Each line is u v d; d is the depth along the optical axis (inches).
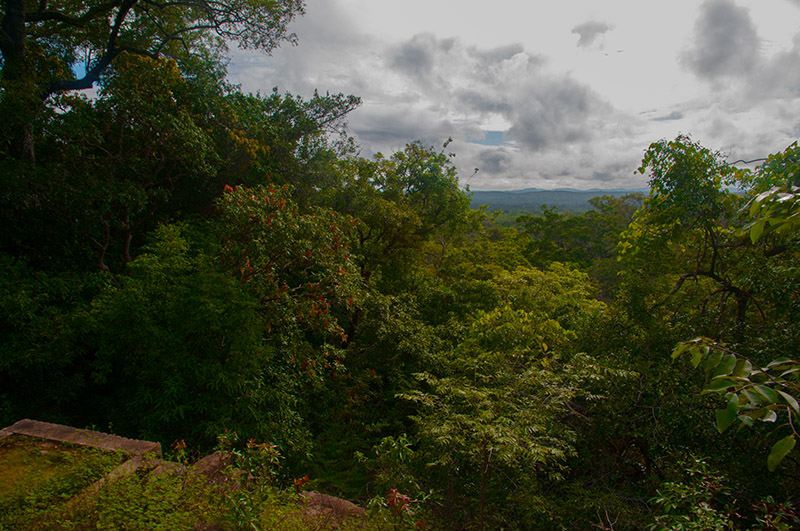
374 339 458.9
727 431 219.8
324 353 340.2
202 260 275.3
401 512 138.9
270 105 580.1
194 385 261.9
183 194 445.4
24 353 230.1
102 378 250.8
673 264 352.2
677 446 231.5
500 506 195.9
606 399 245.0
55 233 307.9
